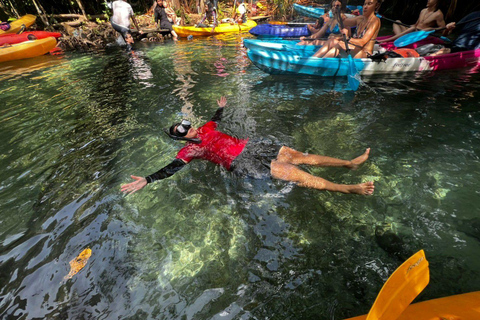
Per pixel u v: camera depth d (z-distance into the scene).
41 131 4.00
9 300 1.84
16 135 3.93
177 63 6.86
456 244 2.02
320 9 10.81
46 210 2.59
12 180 3.01
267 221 2.34
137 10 12.91
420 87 4.66
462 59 5.26
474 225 2.16
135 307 1.78
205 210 2.50
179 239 2.24
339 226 2.24
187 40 9.58
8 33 8.95
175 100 4.74
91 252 2.16
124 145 3.53
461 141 3.17
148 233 2.31
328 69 5.12
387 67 5.10
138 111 4.43
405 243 2.06
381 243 2.07
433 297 1.69
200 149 2.77
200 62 6.80
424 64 5.18
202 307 1.75
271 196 2.58
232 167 2.70
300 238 2.17
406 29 6.29
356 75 5.00
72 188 2.85
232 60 6.82
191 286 1.89
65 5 12.01
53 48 8.94
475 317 1.25
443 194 2.46
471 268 1.84
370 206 2.40
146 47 8.88
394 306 1.09
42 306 1.80
